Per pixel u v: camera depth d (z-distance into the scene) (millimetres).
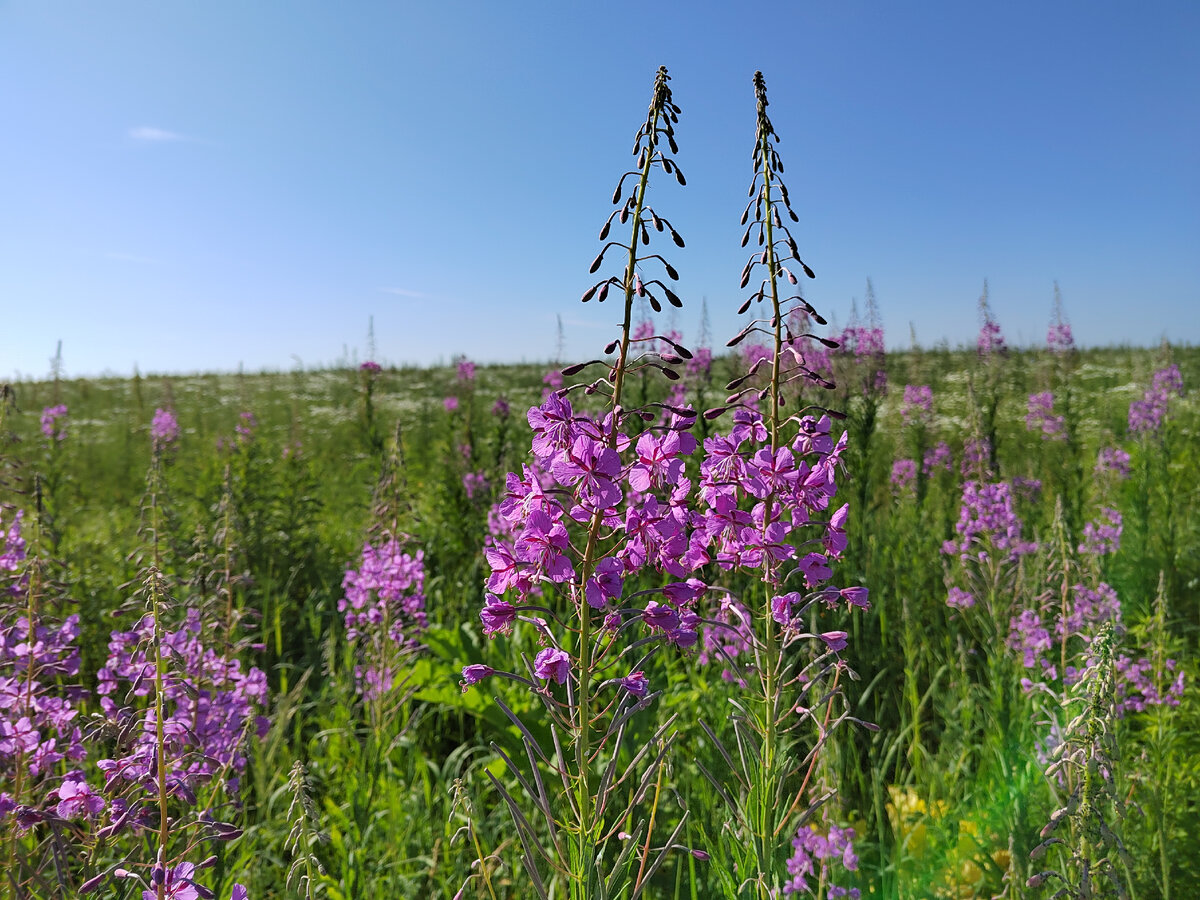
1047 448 10992
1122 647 4508
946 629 6066
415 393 28750
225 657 4258
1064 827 2631
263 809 4059
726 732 4215
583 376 9703
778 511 2918
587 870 2355
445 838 3723
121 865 2553
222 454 11164
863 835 3805
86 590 6512
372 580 5129
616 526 2561
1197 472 10133
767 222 2994
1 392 3938
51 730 3432
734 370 7922
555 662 2373
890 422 12398
